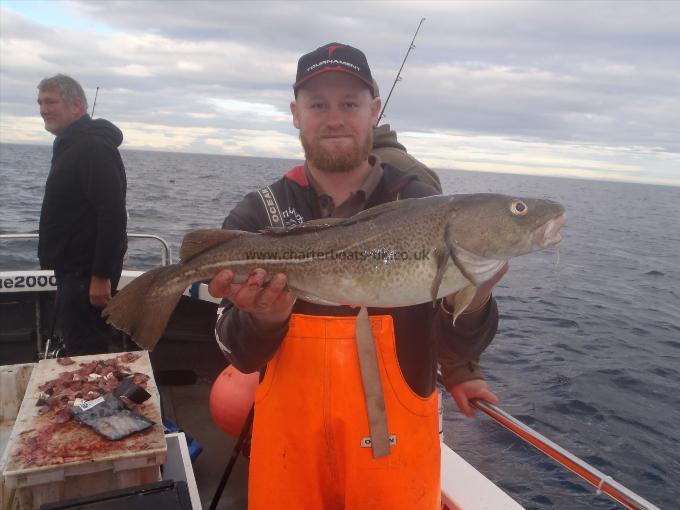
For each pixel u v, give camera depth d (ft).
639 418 10.50
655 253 37.40
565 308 19.31
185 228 29.01
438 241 3.37
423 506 3.32
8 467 3.39
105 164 7.04
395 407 3.26
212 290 3.24
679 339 16.49
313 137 3.64
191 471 4.28
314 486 3.31
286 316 3.24
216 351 7.86
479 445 8.85
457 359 3.65
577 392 11.51
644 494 7.98
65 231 7.14
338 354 3.26
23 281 7.68
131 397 4.12
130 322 3.57
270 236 3.53
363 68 3.65
